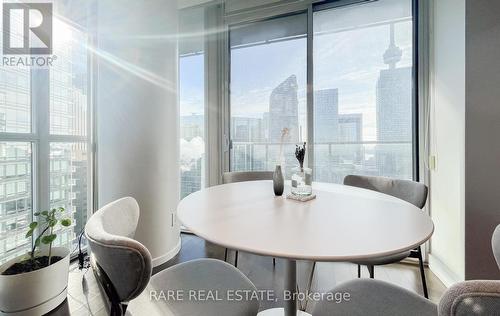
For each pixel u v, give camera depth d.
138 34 2.10
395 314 0.83
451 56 1.81
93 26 2.29
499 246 0.85
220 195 1.40
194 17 3.00
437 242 2.05
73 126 2.24
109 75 2.14
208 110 2.93
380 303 0.88
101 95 2.19
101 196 2.23
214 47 2.89
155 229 2.21
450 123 1.83
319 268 2.16
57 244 2.12
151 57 2.16
